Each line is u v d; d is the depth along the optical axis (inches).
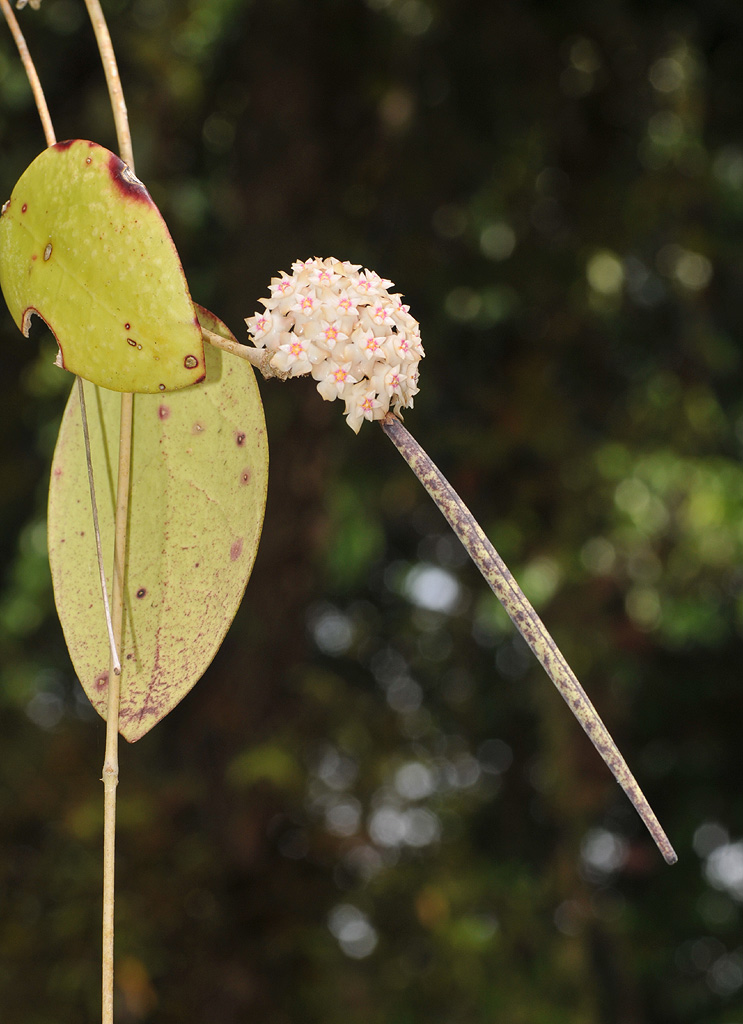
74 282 35.7
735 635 203.9
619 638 174.6
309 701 160.1
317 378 35.5
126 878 150.7
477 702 202.8
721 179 177.5
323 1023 145.9
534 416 172.2
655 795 200.4
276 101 150.3
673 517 175.8
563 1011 157.6
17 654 189.6
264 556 152.9
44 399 175.9
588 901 167.6
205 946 146.9
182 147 171.9
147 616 37.1
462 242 170.6
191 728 160.9
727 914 195.2
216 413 37.3
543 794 179.9
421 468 35.4
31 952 146.2
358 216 157.9
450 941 159.8
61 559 37.2
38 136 166.2
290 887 154.2
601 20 150.9
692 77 162.2
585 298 171.9
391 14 150.6
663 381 178.2
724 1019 183.2
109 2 163.6
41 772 171.2
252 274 149.5
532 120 159.3
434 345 175.5
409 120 157.6
